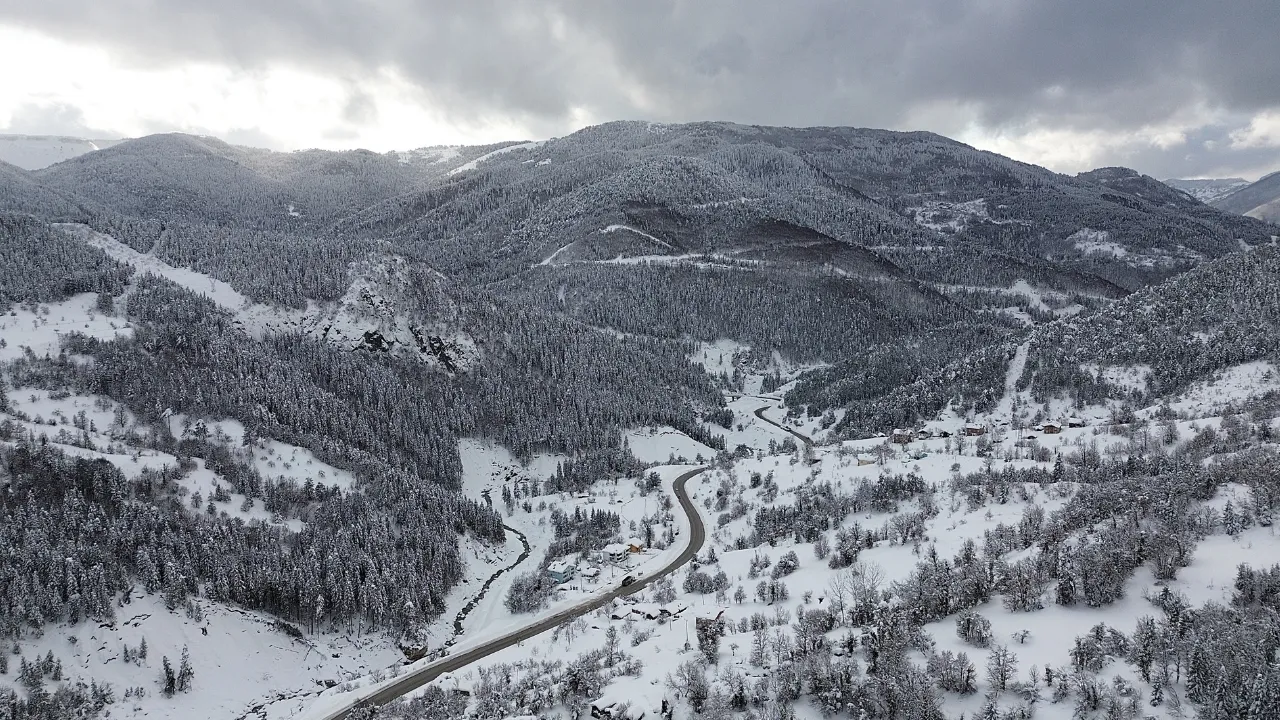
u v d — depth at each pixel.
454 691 122.12
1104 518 125.12
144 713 123.88
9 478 153.88
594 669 113.44
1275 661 75.50
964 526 144.75
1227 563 101.75
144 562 145.50
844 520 168.38
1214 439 164.38
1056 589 103.12
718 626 116.88
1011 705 80.69
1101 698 77.06
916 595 110.69
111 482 159.25
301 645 148.38
